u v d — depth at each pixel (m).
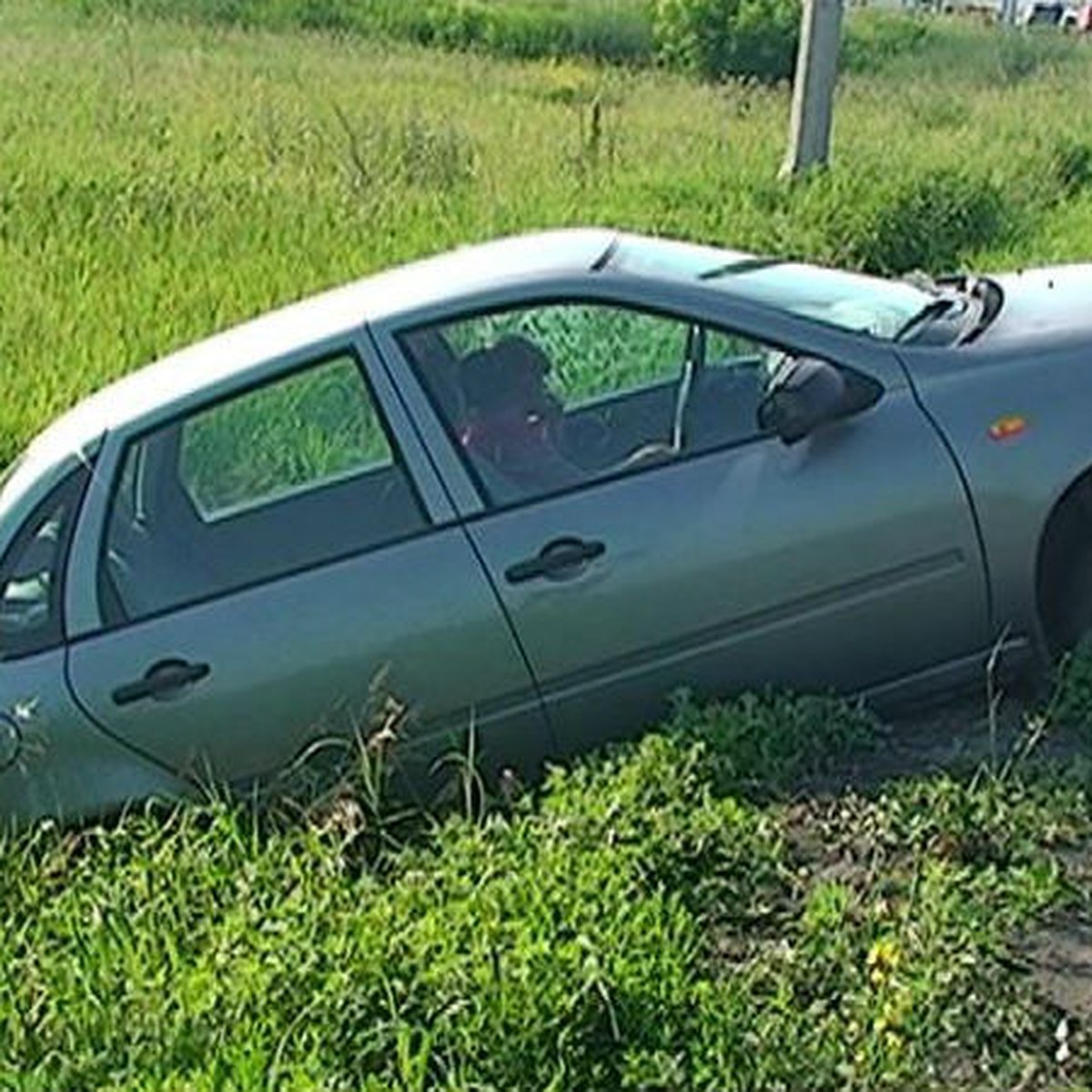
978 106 28.14
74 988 4.74
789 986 4.59
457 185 17.16
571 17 39.69
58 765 5.98
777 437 5.87
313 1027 4.40
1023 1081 4.26
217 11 38.56
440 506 5.90
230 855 5.44
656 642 5.84
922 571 5.84
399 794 5.88
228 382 6.07
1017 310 6.37
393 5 40.41
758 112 27.39
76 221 14.55
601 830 5.14
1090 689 5.77
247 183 16.38
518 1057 4.29
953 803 5.25
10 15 36.41
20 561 6.10
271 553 5.96
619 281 6.09
